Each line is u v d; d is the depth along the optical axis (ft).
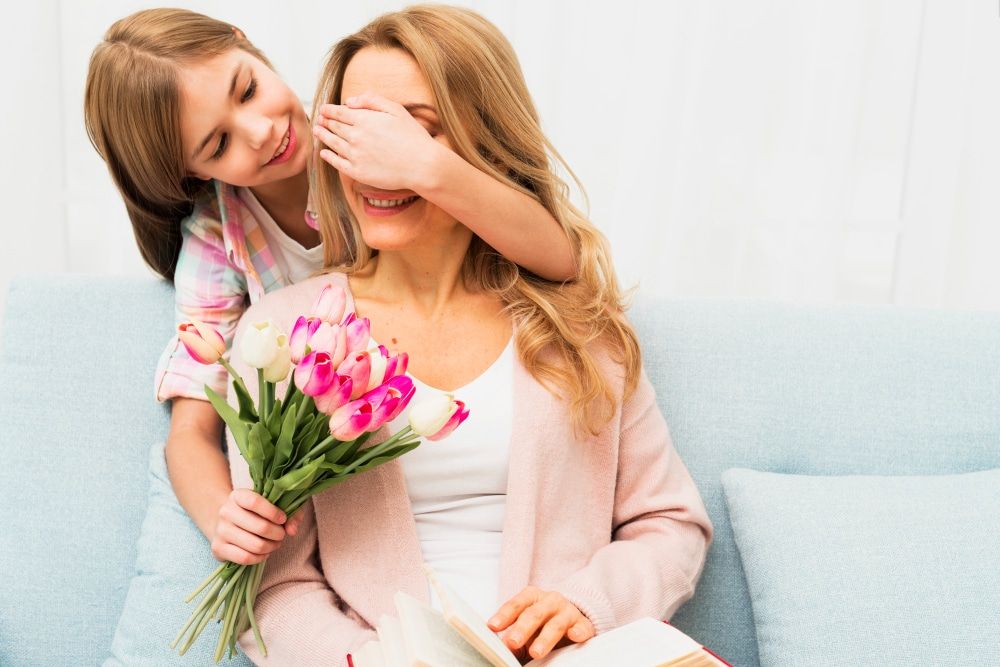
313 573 3.64
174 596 3.75
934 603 3.60
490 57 3.76
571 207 4.14
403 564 3.58
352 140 3.47
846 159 6.51
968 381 4.36
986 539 3.72
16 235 6.28
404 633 2.75
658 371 4.43
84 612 4.17
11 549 4.19
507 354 3.83
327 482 3.16
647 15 6.42
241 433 3.08
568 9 6.46
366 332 2.93
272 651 3.43
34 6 6.08
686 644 2.81
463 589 3.59
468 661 2.74
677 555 3.75
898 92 6.63
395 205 3.61
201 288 4.43
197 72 4.08
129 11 6.27
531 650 2.99
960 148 6.61
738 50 6.49
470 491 3.74
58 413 4.34
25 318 4.44
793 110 6.57
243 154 4.24
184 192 4.41
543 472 3.70
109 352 4.42
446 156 3.45
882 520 3.84
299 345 2.95
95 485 4.26
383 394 2.81
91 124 4.24
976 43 6.53
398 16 3.69
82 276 4.59
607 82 6.52
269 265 4.75
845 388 4.38
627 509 3.98
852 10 6.39
